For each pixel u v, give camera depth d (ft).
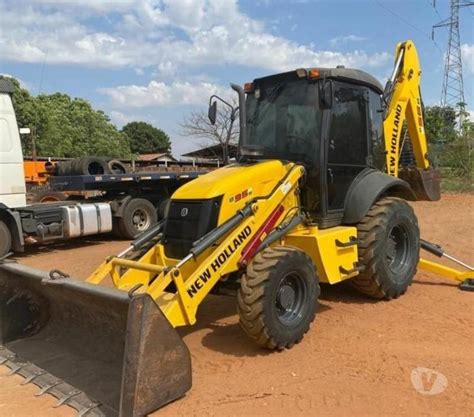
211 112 20.04
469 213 46.34
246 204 17.34
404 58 25.26
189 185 18.29
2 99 33.32
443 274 23.82
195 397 13.69
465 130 89.92
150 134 239.09
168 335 12.95
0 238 32.94
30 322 17.22
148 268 15.71
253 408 13.17
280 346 16.31
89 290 13.50
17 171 33.88
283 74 20.52
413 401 13.35
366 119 21.68
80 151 145.18
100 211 38.50
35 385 14.53
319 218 19.58
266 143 20.80
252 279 15.76
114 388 13.47
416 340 17.30
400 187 22.91
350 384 14.34
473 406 13.04
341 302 21.57
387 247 21.15
